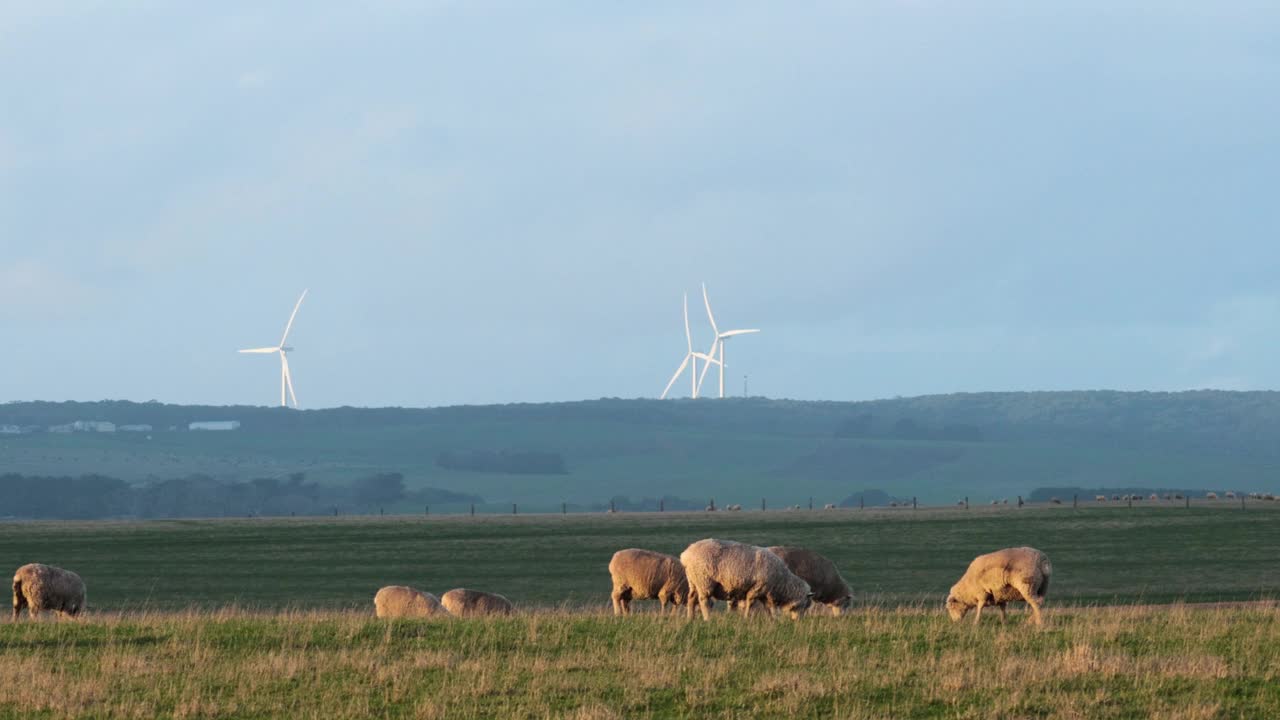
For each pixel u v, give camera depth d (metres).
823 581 86.38
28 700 51.62
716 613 77.69
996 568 69.56
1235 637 61.38
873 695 51.53
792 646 60.53
